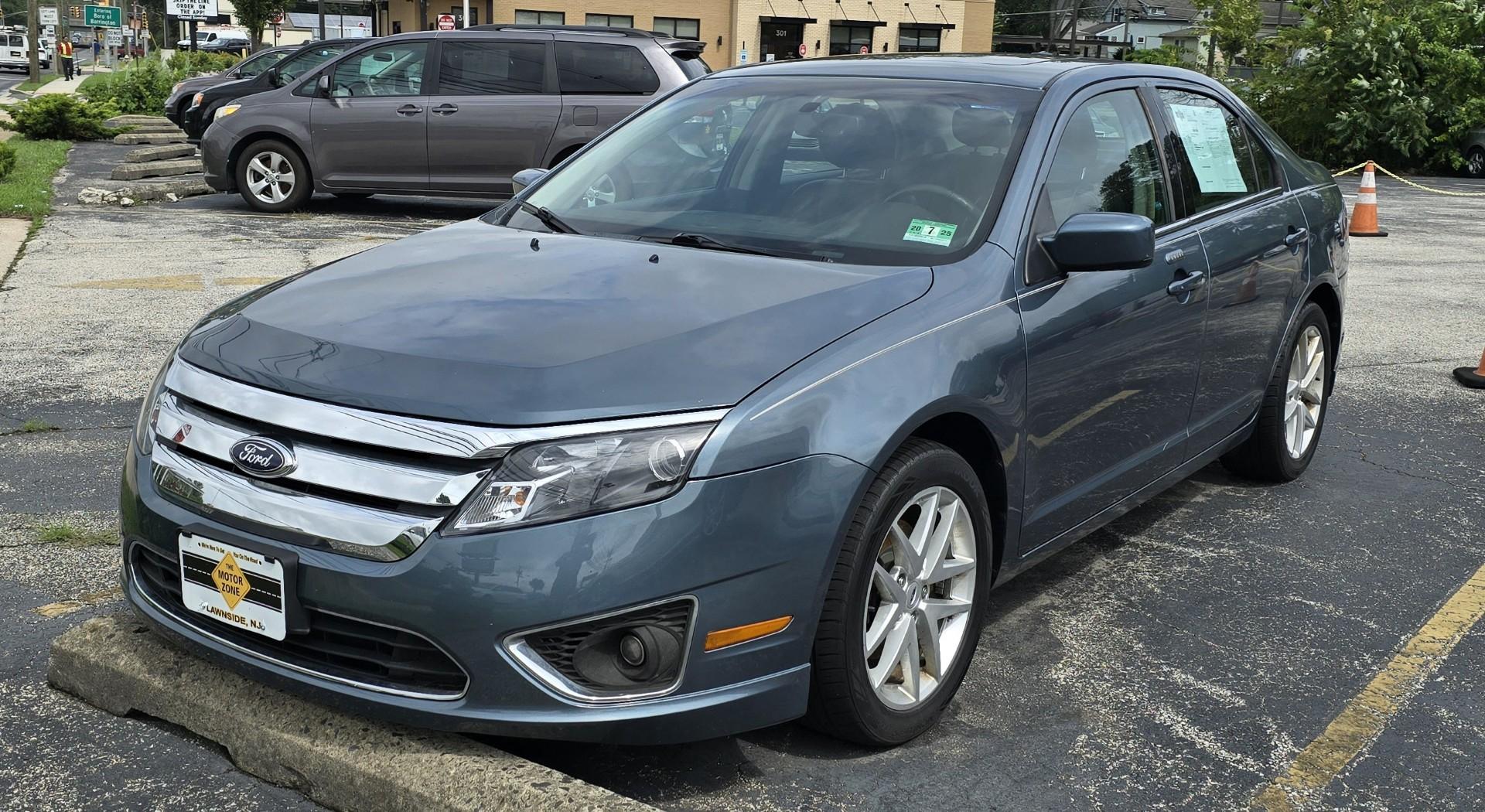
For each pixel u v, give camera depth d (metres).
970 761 2.94
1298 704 3.29
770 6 47.06
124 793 2.69
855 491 2.66
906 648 2.93
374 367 2.60
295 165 12.57
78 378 6.08
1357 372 7.14
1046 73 3.88
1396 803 2.84
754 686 2.61
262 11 43.69
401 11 49.84
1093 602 3.92
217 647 2.69
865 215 3.42
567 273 3.11
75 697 3.08
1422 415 6.26
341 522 2.47
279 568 2.51
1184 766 2.96
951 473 2.95
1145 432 3.87
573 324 2.75
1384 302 9.45
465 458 2.43
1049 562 4.25
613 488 2.44
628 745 2.91
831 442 2.63
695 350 2.66
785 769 2.85
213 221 11.87
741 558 2.53
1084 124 3.76
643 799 2.71
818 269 3.14
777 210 3.52
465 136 12.38
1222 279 4.17
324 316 2.88
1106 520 3.83
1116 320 3.55
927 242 3.30
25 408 5.56
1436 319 8.77
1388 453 5.61
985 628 3.70
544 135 12.36
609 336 2.69
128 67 33.41
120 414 5.53
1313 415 5.24
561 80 12.41
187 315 7.55
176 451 2.72
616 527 2.43
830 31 47.91
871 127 3.73
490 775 2.53
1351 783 2.92
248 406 2.60
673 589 2.47
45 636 3.40
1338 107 27.31
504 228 3.72
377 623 2.46
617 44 12.45
